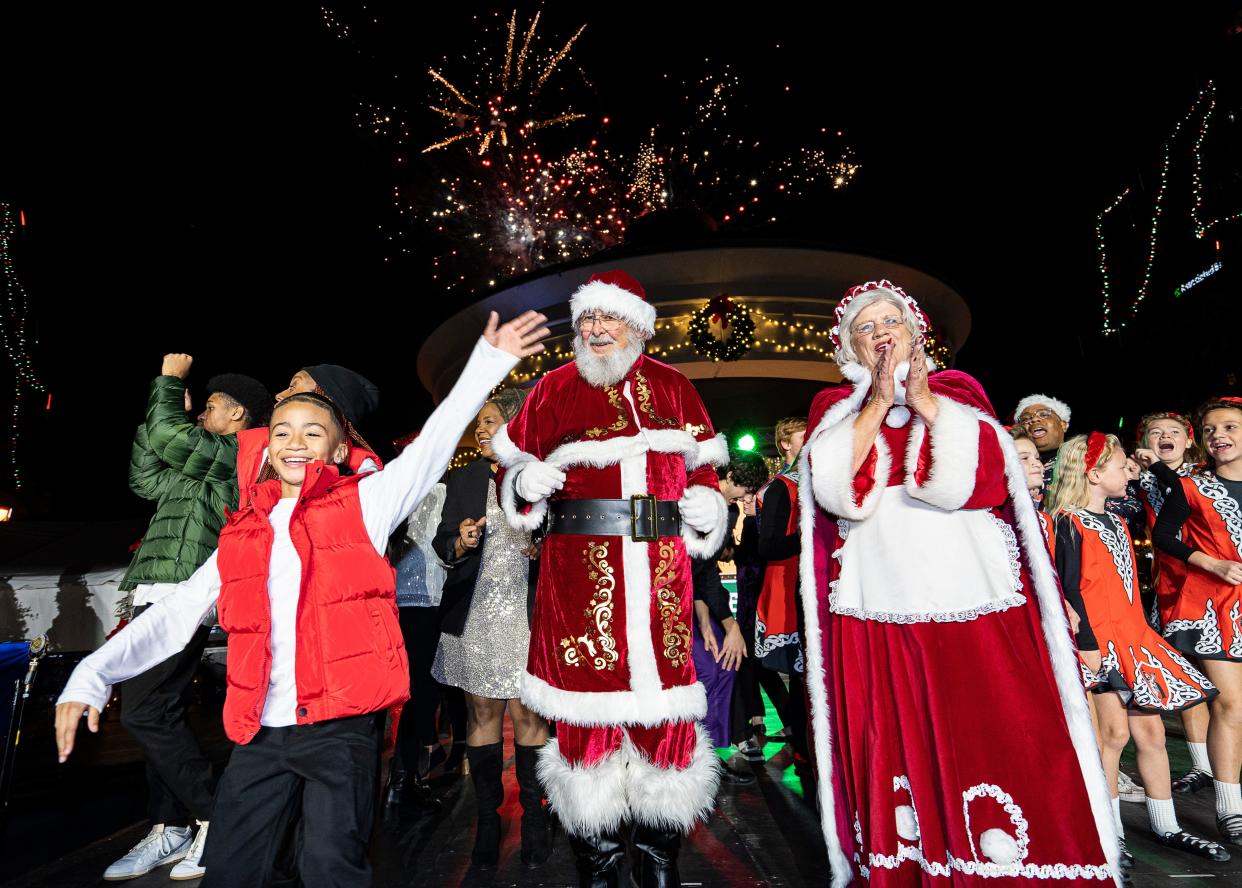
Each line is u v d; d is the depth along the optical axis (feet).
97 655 6.72
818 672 8.13
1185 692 10.12
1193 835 10.52
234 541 6.99
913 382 7.48
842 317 8.30
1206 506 11.50
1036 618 7.47
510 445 9.21
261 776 6.57
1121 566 10.75
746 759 15.14
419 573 13.80
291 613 6.95
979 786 7.01
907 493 7.59
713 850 10.40
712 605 12.88
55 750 14.44
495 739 10.65
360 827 6.49
